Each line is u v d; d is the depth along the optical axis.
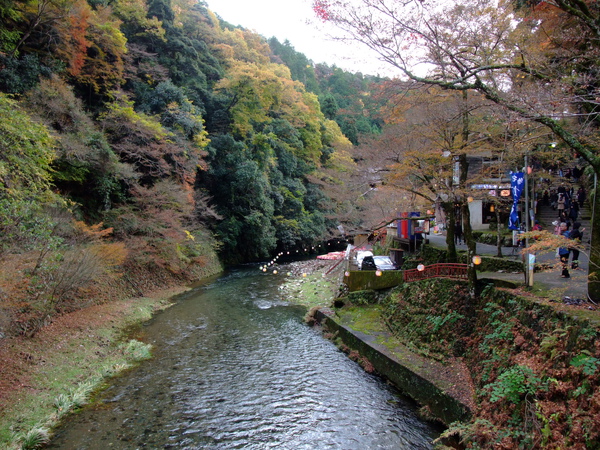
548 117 6.37
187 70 29.69
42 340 10.65
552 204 17.64
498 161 10.81
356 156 13.97
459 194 10.02
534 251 7.32
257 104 35.09
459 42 7.89
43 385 8.73
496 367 7.01
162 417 7.92
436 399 7.64
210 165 29.06
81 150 15.05
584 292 7.64
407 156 11.05
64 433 7.27
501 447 5.38
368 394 8.89
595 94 6.28
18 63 15.18
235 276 26.00
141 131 19.11
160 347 12.09
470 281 9.46
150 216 18.75
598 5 7.32
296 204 37.03
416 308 11.54
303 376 9.96
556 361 5.64
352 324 12.87
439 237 20.42
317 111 47.00
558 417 4.88
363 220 18.12
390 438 7.10
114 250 14.27
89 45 19.42
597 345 5.01
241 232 32.12
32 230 10.11
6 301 9.59
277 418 7.88
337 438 7.14
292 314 16.27
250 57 40.69
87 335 11.96
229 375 10.02
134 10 26.22
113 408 8.27
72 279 12.02
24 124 10.15
